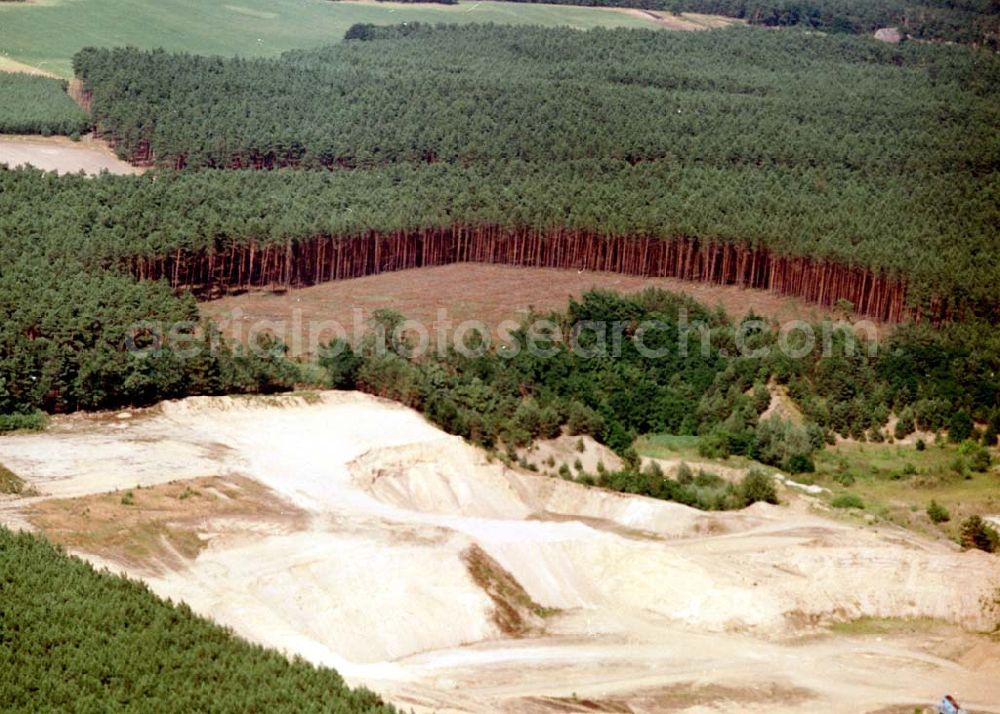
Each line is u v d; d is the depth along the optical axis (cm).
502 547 13088
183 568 11881
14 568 10762
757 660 12031
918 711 11162
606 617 12725
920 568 13488
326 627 11525
